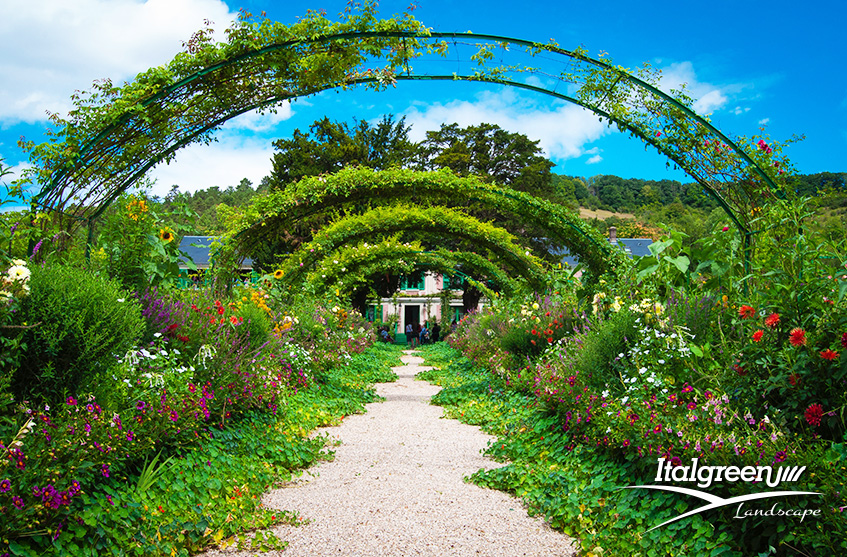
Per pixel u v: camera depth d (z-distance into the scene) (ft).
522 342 26.32
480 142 91.91
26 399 8.50
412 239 62.28
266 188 95.04
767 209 15.93
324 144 82.02
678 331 13.00
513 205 25.55
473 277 78.28
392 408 25.18
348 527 10.30
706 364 12.00
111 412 9.23
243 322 18.97
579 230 24.81
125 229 16.24
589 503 10.73
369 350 56.85
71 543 7.52
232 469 12.26
